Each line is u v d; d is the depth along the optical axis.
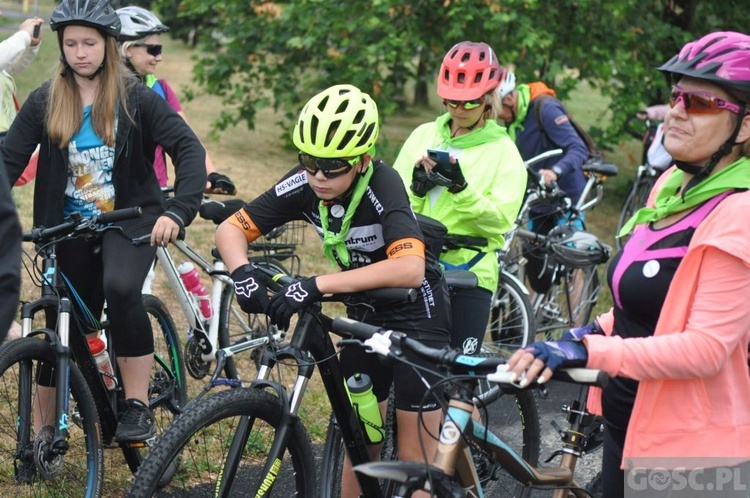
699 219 4.86
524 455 7.92
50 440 6.89
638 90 21.83
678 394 4.94
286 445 5.93
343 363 6.73
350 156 5.68
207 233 16.53
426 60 22.08
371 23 20.16
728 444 4.93
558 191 12.02
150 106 7.32
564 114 12.58
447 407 5.15
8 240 4.68
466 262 8.23
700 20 23.50
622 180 27.72
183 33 54.06
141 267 7.22
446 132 8.44
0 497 7.08
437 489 4.96
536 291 12.30
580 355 4.66
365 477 6.26
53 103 7.11
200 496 7.07
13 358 6.42
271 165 24.09
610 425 5.47
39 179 7.37
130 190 7.41
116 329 7.20
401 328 6.42
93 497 7.02
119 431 7.19
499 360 4.84
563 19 21.69
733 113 4.73
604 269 17.11
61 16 6.89
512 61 20.41
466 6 19.83
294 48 22.30
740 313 4.61
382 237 6.07
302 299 5.63
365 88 21.72
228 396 5.59
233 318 10.38
